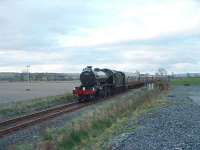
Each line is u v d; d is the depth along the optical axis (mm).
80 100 47000
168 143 17125
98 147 17391
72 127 20906
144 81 97938
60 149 17391
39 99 45844
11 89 89125
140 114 29156
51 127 23719
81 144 18625
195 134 19578
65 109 34719
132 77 80625
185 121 24797
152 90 56188
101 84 51969
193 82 128375
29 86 112688
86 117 25250
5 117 31438
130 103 34844
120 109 30547
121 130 21594
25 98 53625
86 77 48469
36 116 30219
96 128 22656
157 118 26328
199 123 24031
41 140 18844
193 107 36781
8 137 20516
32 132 22125
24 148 17172
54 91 77125
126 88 70938
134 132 20391
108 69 58719
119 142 17500
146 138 18438
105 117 25453
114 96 55750
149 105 37188
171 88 83812
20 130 22703
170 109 33406
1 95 62594
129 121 25078
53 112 33156
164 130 20922
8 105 38562
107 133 20953
